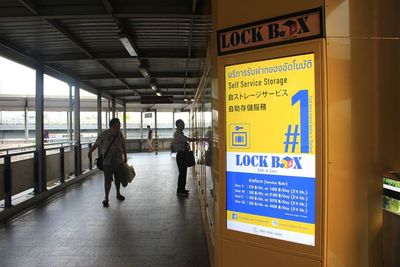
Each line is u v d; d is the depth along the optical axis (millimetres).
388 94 2238
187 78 11742
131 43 6883
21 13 5312
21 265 3965
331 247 2189
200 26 6137
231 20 2480
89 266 3922
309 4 2170
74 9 5293
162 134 30375
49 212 6480
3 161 6844
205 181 4945
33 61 7867
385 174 2191
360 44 2188
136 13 5316
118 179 7539
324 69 2135
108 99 17547
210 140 3738
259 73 2361
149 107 26188
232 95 2488
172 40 7180
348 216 2197
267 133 2357
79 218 6023
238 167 2502
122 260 4086
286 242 2330
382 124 2232
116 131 7195
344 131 2176
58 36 6590
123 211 6520
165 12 5348
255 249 2461
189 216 6105
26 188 7254
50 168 8609
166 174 11984
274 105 2318
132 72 11031
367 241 2229
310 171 2217
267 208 2396
